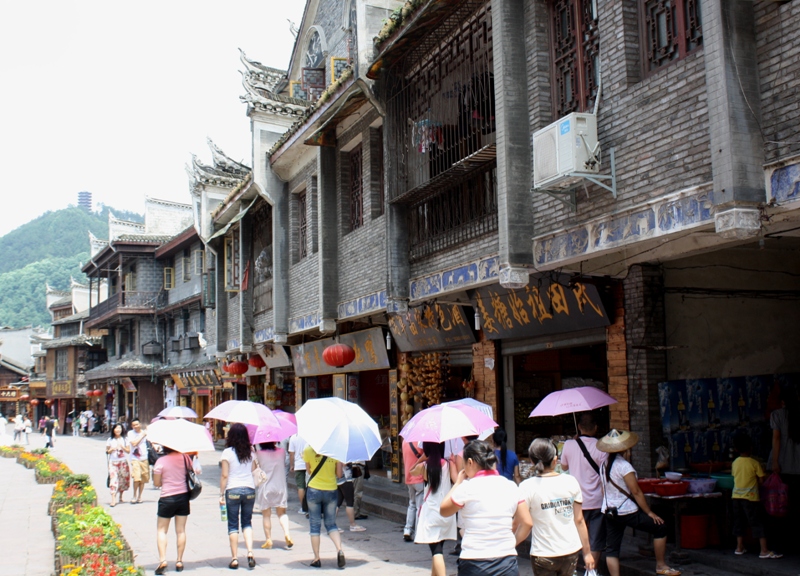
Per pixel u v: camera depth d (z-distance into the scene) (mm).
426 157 10508
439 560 6879
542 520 5426
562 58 7922
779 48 5391
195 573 8312
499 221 8125
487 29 9031
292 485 16938
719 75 5484
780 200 5305
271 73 21469
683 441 8555
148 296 37406
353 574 8156
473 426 6914
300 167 16250
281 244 17000
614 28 7047
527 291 9930
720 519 8062
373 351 15039
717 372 8961
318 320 14727
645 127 6617
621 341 8938
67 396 51062
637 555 7930
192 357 33406
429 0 9117
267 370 23000
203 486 17500
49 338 63094
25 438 42000
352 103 12375
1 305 151000
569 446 7203
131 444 15117
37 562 9516
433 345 12930
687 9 6418
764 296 9312
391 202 11133
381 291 12172
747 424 8945
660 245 7781
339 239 14117
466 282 9547
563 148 6906
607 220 6914
